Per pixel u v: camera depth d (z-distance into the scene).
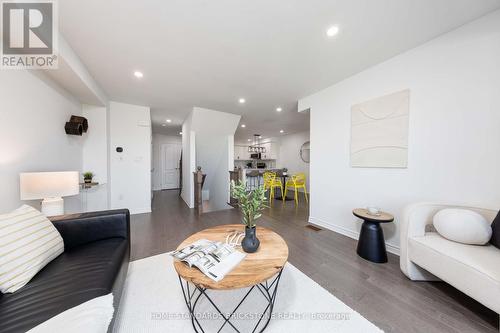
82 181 3.02
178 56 2.07
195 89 2.99
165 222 3.29
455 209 1.50
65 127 2.48
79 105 2.94
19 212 1.23
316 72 2.46
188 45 1.88
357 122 2.49
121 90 3.02
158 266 1.86
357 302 1.39
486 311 1.29
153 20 1.54
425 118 1.89
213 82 2.74
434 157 1.84
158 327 1.18
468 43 1.63
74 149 2.81
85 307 0.78
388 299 1.42
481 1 1.40
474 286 1.11
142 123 3.85
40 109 1.99
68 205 2.72
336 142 2.80
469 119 1.64
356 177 2.54
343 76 2.58
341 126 2.72
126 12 1.45
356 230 2.56
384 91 2.20
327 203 2.96
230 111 4.28
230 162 4.91
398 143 2.08
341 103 2.71
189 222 3.30
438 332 1.14
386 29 1.68
